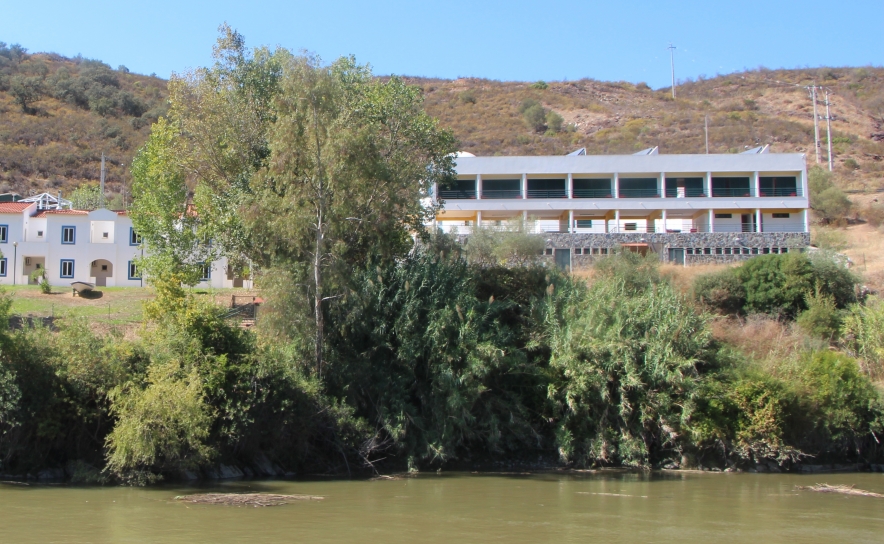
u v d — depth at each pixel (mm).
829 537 18312
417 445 29000
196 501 21328
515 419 30062
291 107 30062
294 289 29469
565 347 30812
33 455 24250
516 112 135125
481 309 31859
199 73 36031
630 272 42594
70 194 92062
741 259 57719
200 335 26781
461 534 17906
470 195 64312
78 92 127062
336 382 29422
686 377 30266
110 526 17719
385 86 37062
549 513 20922
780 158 64250
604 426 30609
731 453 30578
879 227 76500
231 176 36500
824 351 34000
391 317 30547
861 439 32031
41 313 41688
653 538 17891
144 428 23234
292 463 27844
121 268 58125
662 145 113562
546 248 57875
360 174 29547
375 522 19109
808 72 157000
